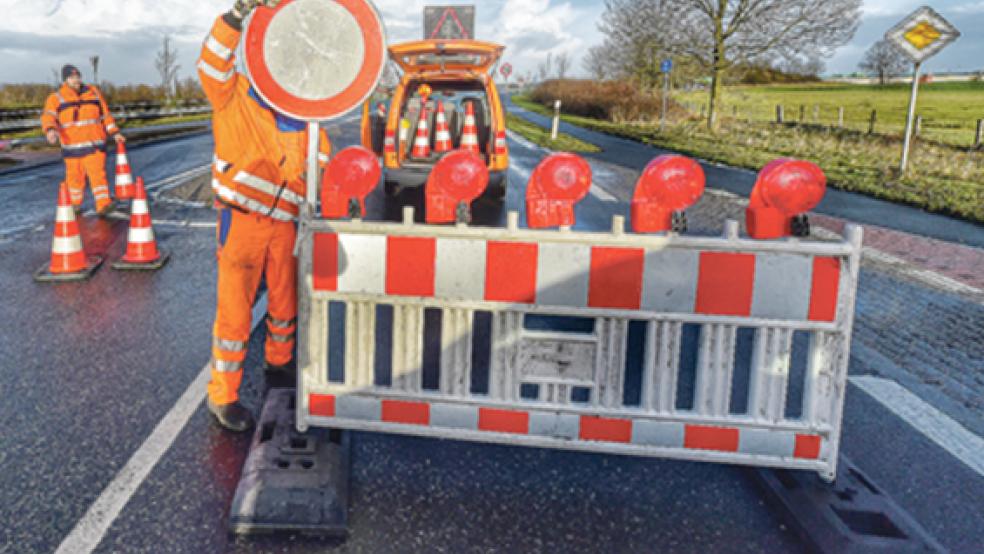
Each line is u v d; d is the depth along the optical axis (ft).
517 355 8.57
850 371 12.92
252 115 9.20
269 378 11.81
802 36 77.10
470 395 8.79
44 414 10.37
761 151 57.93
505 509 8.25
